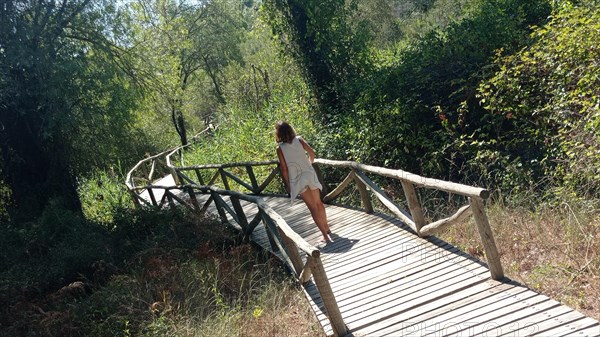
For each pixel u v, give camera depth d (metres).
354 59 15.78
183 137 30.70
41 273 9.28
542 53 9.40
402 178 7.13
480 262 6.09
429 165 10.55
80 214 13.88
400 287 6.06
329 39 15.74
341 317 5.45
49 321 7.37
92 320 7.39
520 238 7.23
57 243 10.92
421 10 25.52
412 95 11.70
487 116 10.64
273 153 15.88
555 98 8.91
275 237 7.79
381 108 11.99
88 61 14.25
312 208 8.34
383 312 5.59
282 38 16.52
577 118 8.53
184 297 7.60
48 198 14.30
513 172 9.12
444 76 11.86
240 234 9.73
